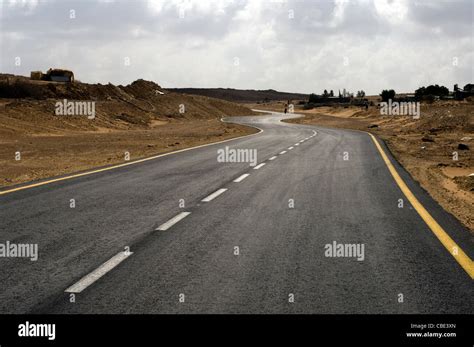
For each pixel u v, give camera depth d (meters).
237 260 5.98
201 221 8.23
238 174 14.89
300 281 5.22
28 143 31.72
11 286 5.06
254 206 9.62
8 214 8.79
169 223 8.06
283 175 14.62
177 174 14.90
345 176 14.34
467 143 28.55
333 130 49.50
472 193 12.31
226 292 4.89
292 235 7.27
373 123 65.81
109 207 9.49
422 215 8.76
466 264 5.85
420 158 20.84
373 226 7.89
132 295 4.80
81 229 7.62
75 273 5.47
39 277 5.34
